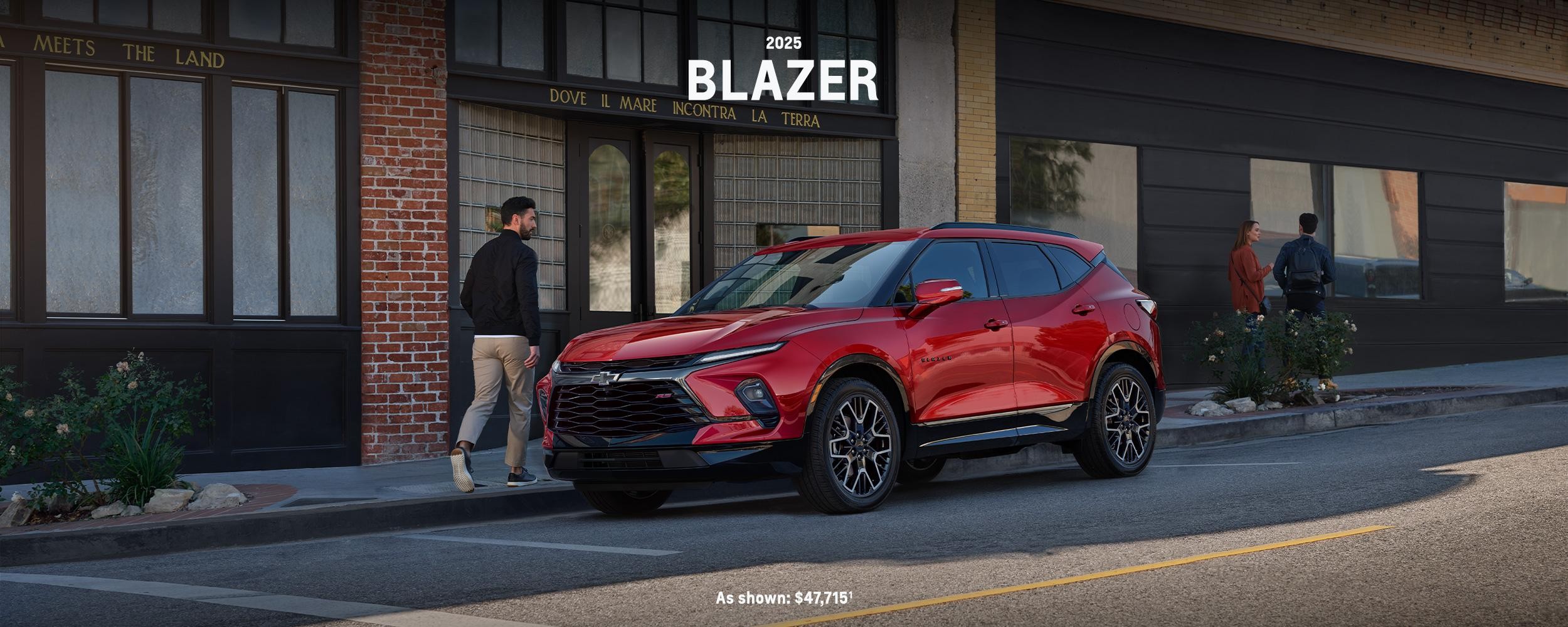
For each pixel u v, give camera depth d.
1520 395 13.70
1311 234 14.88
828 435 7.69
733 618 5.01
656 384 7.55
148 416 9.20
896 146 14.84
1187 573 5.56
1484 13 19.69
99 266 10.74
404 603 5.55
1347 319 13.45
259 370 11.20
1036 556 6.09
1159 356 9.68
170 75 10.98
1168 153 16.78
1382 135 18.77
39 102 10.51
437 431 11.94
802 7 14.38
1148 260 16.58
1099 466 9.17
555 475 7.99
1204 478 8.90
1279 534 6.41
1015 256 9.06
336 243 11.62
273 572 6.60
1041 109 15.80
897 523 7.36
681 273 13.98
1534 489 7.41
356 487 9.66
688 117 13.50
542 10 12.73
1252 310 15.03
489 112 12.48
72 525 7.88
